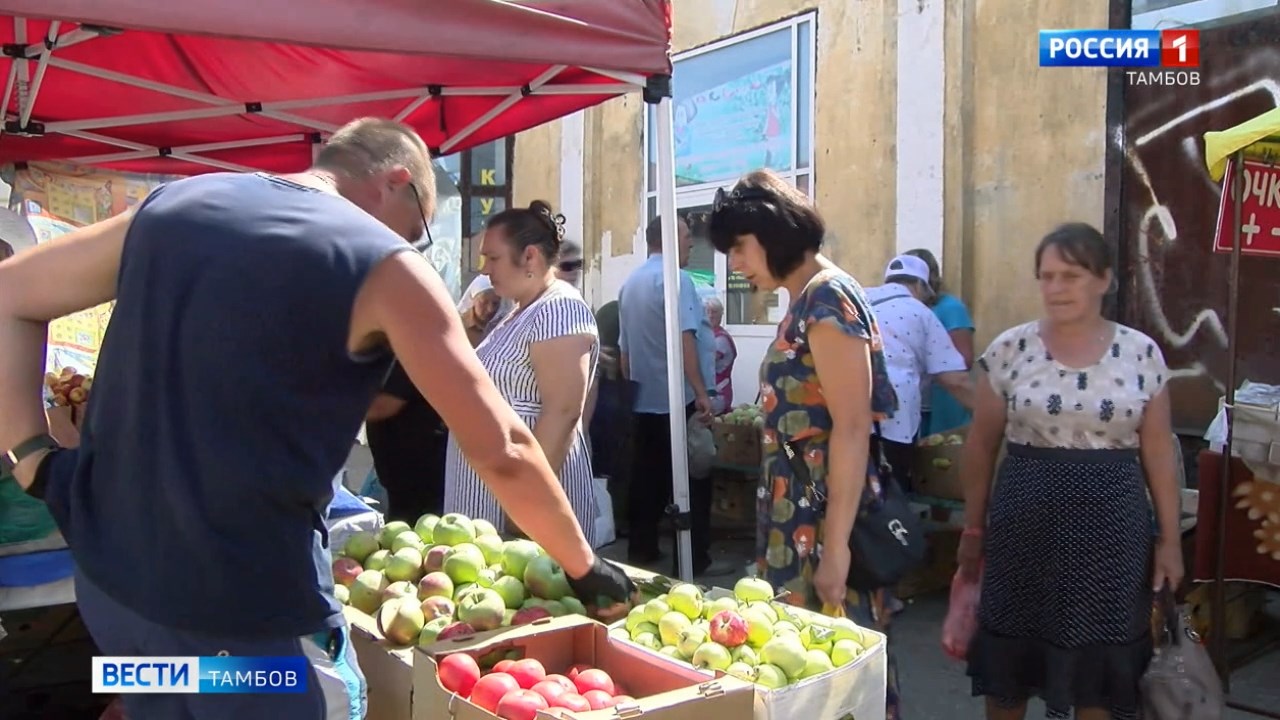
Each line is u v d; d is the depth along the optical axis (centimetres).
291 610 155
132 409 157
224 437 151
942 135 629
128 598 154
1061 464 276
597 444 554
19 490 261
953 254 627
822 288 254
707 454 570
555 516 191
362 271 157
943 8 623
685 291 573
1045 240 280
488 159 1053
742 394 784
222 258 155
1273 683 407
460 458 342
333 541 286
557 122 973
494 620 226
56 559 267
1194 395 539
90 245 169
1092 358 277
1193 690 277
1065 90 575
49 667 390
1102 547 273
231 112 495
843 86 693
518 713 177
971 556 309
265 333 152
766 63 760
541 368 325
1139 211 552
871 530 260
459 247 888
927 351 507
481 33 323
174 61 459
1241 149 362
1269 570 387
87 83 468
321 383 156
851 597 264
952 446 510
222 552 152
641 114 880
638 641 219
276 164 591
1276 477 349
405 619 221
